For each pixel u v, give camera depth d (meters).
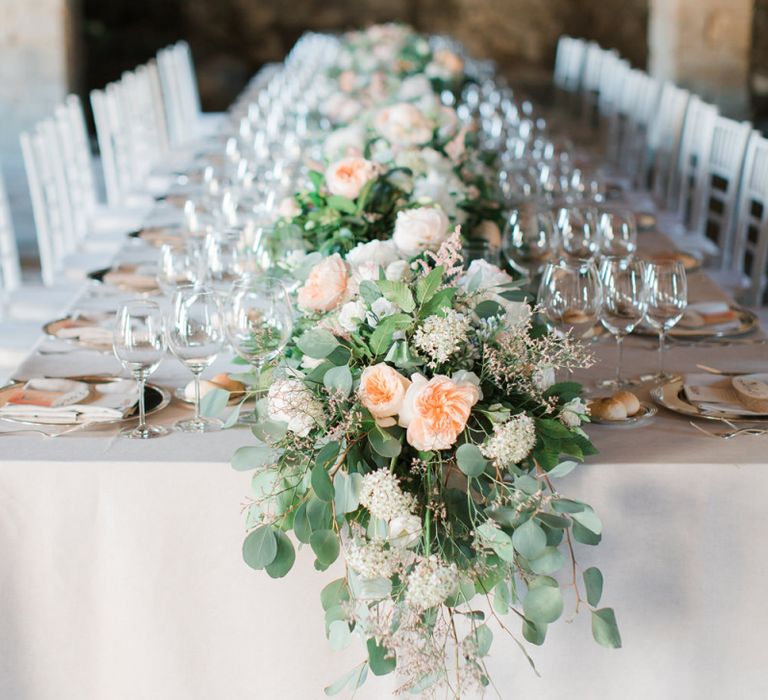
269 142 4.26
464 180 2.91
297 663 1.71
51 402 1.82
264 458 1.53
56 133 4.11
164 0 10.02
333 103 4.13
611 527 1.65
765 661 1.69
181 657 1.71
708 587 1.67
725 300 2.53
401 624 1.50
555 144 3.90
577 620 1.68
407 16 10.20
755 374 1.94
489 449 1.43
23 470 1.62
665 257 2.86
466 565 1.48
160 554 1.66
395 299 1.52
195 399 1.79
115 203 4.77
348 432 1.47
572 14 10.18
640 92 5.99
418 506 1.48
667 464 1.63
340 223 2.26
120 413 1.77
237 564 1.67
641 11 10.17
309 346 1.51
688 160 4.66
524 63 10.30
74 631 1.70
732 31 7.50
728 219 4.07
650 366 2.08
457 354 1.52
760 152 3.73
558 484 1.64
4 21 6.66
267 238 2.27
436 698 1.68
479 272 1.62
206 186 3.26
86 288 2.64
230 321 1.70
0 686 1.71
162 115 6.08
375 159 2.54
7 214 3.65
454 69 5.22
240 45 10.19
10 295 3.59
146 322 1.68
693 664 1.70
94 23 9.97
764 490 1.63
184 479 1.63
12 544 1.66
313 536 1.48
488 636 1.53
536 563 1.49
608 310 1.91
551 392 1.55
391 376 1.45
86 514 1.65
